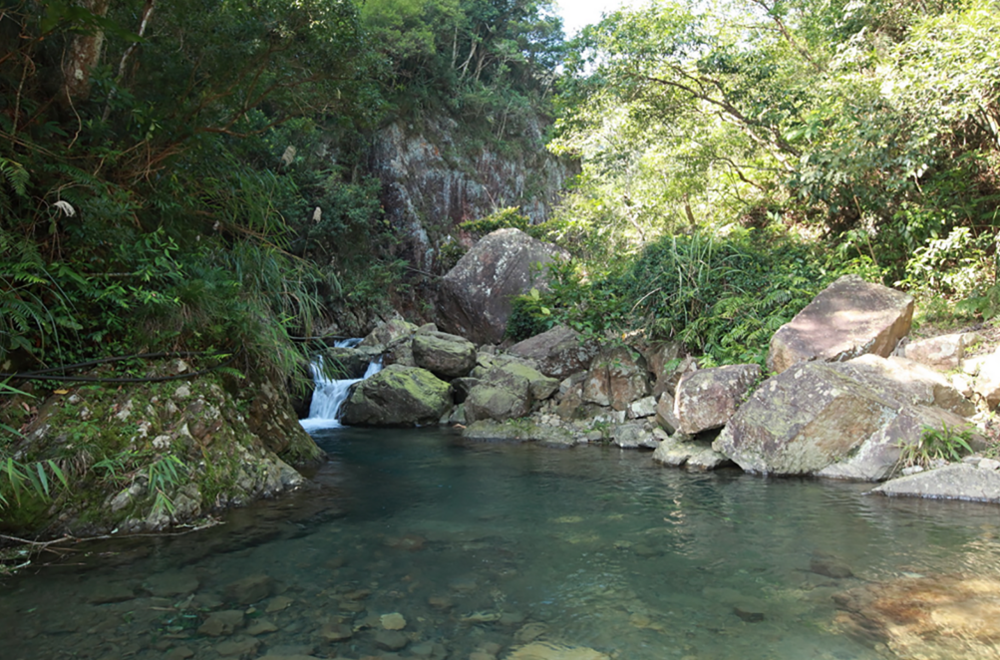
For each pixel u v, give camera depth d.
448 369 10.45
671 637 2.36
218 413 4.55
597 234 15.20
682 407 6.18
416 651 2.24
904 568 3.05
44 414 3.81
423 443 7.44
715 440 5.84
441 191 25.25
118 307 4.34
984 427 5.09
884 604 2.63
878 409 5.15
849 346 5.90
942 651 2.20
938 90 7.18
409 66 25.53
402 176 23.42
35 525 3.47
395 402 9.24
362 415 9.39
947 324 6.78
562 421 7.96
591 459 6.29
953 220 7.92
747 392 5.98
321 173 17.33
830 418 5.20
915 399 5.29
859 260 8.30
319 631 2.40
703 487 4.95
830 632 2.38
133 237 4.43
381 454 6.63
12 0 3.71
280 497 4.62
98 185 4.02
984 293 6.73
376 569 3.11
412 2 24.34
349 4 4.82
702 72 9.76
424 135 25.77
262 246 5.84
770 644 2.29
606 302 8.70
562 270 9.78
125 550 3.35
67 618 2.49
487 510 4.29
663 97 10.80
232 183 5.59
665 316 8.06
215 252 5.48
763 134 10.22
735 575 3.02
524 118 32.28
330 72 5.02
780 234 10.16
